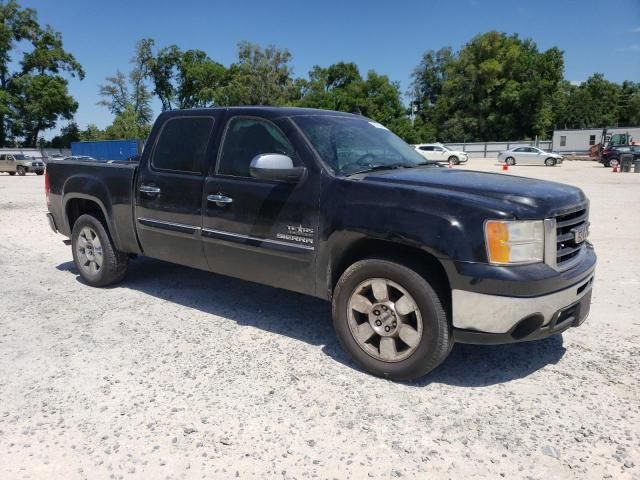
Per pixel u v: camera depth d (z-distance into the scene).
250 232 4.26
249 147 4.36
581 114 81.75
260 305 5.28
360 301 3.71
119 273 5.77
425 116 85.75
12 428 3.12
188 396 3.47
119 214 5.38
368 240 3.68
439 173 4.05
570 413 3.27
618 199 14.88
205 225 4.57
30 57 60.59
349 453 2.87
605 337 4.45
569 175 27.55
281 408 3.32
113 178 5.39
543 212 3.31
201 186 4.57
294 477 2.68
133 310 5.12
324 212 3.82
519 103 69.94
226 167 4.46
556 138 55.38
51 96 59.72
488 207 3.25
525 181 3.88
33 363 3.96
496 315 3.23
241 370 3.84
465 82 74.44
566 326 3.58
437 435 3.04
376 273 3.57
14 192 18.92
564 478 2.67
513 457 2.84
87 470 2.74
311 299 5.48
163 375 3.76
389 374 3.63
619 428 3.10
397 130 75.19
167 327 4.68
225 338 4.43
